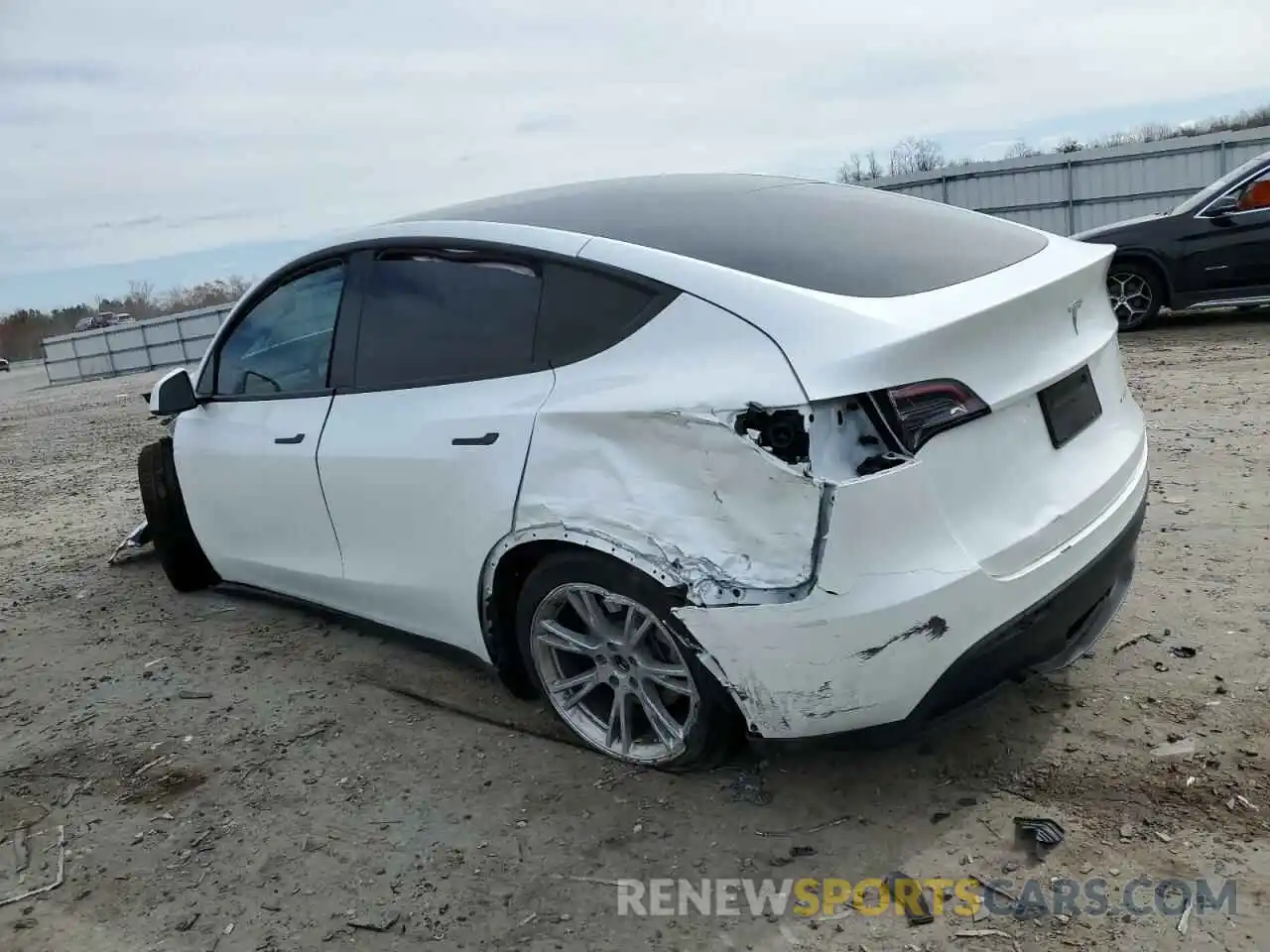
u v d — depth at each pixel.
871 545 2.32
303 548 3.90
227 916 2.60
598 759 3.11
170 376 4.18
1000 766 2.85
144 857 2.90
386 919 2.52
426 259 3.37
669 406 2.53
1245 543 4.16
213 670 4.12
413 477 3.22
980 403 2.46
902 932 2.29
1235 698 3.03
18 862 2.95
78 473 9.74
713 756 2.81
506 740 3.30
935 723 2.56
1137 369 8.09
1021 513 2.56
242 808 3.09
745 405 2.40
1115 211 22.09
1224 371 7.56
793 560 2.37
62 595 5.38
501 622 3.19
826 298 2.52
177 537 4.85
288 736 3.50
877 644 2.35
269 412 3.90
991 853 2.51
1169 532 4.39
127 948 2.53
